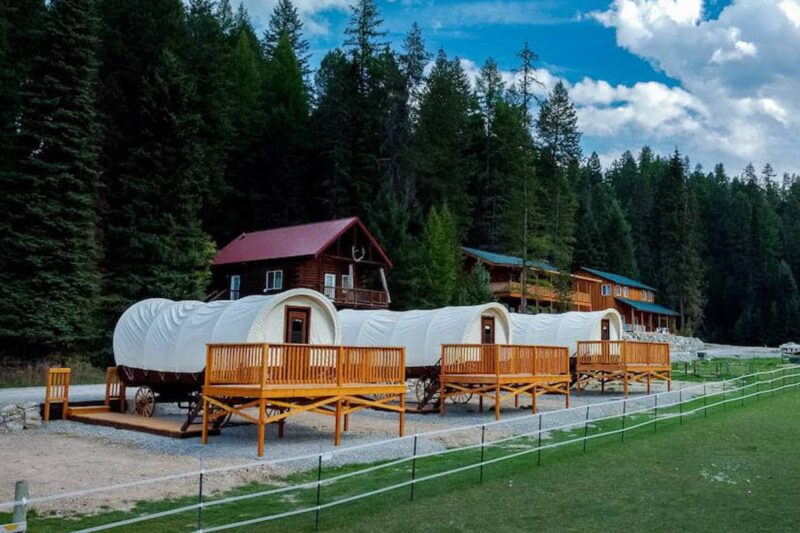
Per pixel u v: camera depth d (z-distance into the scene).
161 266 36.03
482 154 75.44
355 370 16.56
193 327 19.27
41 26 33.69
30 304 29.97
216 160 48.09
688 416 21.47
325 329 19.72
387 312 28.09
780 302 91.19
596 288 74.31
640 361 29.53
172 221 36.84
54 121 32.34
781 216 130.50
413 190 58.59
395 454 14.78
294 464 13.46
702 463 13.95
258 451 14.30
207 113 46.44
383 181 56.81
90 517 9.62
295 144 57.94
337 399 15.91
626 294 77.06
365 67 61.84
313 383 15.73
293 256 40.91
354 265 45.06
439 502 10.77
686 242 83.38
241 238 46.94
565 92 85.12
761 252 99.50
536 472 13.08
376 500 10.89
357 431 18.14
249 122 56.81
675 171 86.00
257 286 43.53
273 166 57.34
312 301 19.41
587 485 11.99
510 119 72.75
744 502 10.85
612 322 33.31
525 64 73.31
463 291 49.31
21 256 30.56
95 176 33.22
